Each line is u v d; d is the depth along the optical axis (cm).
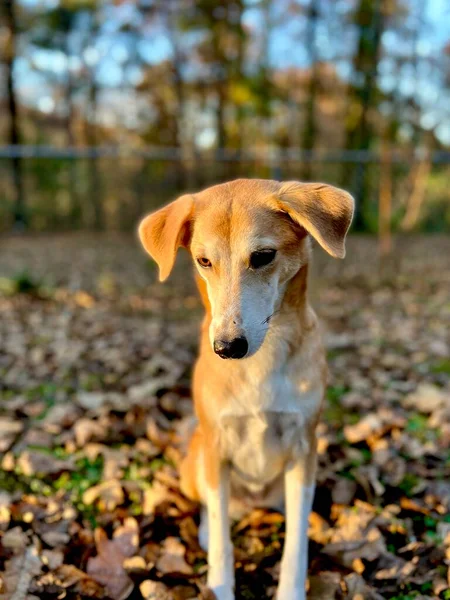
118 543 53
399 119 423
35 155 192
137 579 49
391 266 213
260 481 54
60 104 490
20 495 61
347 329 130
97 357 108
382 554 51
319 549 54
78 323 132
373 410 84
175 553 52
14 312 141
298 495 49
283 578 47
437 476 66
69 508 59
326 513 60
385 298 163
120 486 62
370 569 51
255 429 49
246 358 45
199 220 48
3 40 400
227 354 42
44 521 56
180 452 70
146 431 76
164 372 100
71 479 66
